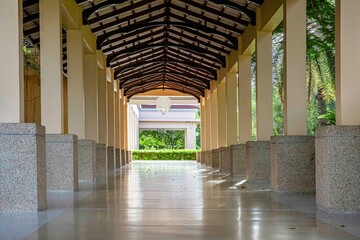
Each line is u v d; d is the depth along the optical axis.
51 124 9.18
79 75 11.89
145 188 10.05
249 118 15.16
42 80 9.16
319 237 4.47
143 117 48.44
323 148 6.36
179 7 14.94
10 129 6.39
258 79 12.02
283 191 8.98
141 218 5.69
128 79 24.58
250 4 12.19
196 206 6.87
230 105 17.89
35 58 17.38
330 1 14.48
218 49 17.64
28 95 18.14
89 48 13.90
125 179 13.20
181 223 5.31
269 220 5.52
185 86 27.66
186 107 48.59
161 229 4.91
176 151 42.97
